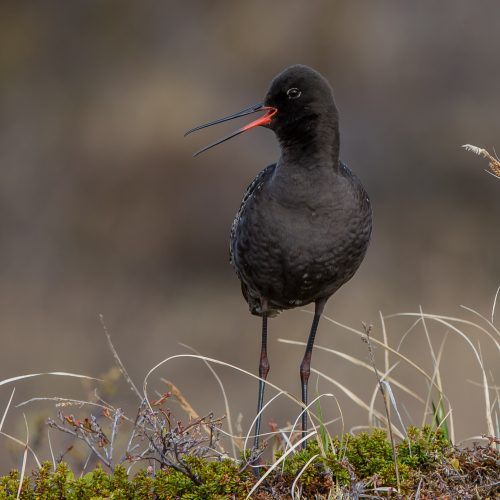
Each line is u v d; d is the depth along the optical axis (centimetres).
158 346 1695
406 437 735
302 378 823
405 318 1641
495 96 2033
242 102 2034
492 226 1877
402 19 2098
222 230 1852
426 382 1452
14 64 2133
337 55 2078
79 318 1755
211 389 1577
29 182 1948
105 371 1642
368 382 1473
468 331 1559
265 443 700
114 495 665
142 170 1909
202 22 2162
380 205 1912
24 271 1830
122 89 2084
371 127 2003
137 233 1870
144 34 2172
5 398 1552
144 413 697
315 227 776
